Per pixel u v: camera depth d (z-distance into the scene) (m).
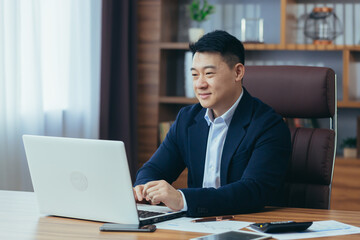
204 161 1.90
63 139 1.52
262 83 2.15
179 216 1.59
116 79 3.65
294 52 3.99
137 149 3.74
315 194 2.03
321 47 3.61
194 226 1.46
